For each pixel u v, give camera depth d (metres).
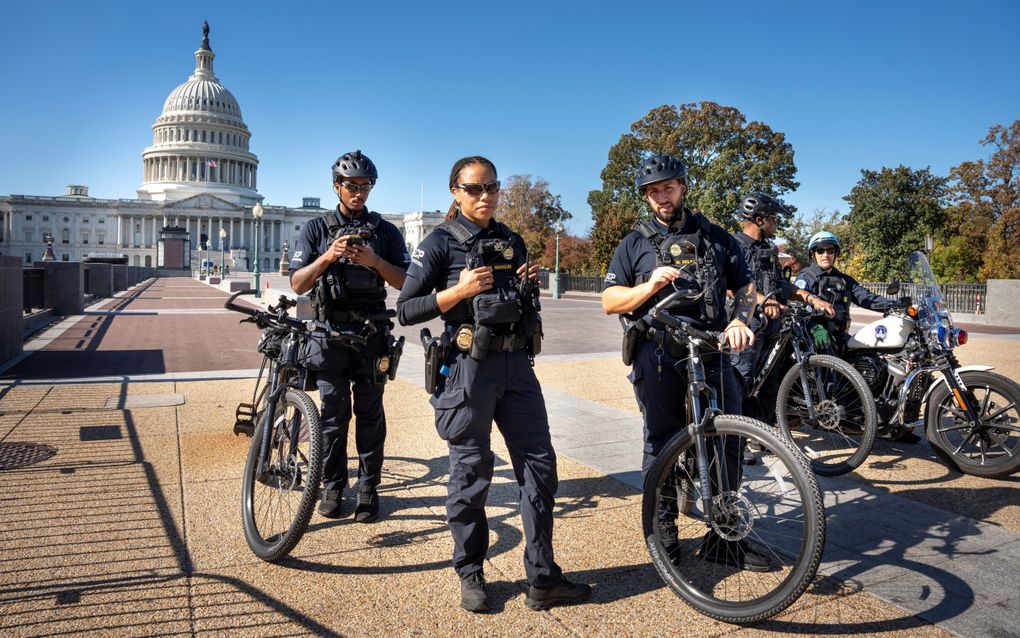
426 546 3.57
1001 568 3.31
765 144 58.81
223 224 125.31
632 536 3.71
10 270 10.42
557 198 78.31
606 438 5.83
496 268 3.02
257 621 2.78
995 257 43.16
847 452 5.42
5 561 3.24
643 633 2.74
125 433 5.66
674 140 59.69
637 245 3.47
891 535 3.72
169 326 16.47
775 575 3.14
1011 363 10.58
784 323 5.21
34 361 10.16
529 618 2.85
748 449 3.23
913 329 5.16
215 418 6.29
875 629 2.75
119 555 3.34
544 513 2.97
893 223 48.06
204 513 3.91
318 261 3.89
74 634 2.63
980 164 48.69
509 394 3.05
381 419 4.04
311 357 3.94
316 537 3.67
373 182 4.16
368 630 2.74
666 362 3.28
